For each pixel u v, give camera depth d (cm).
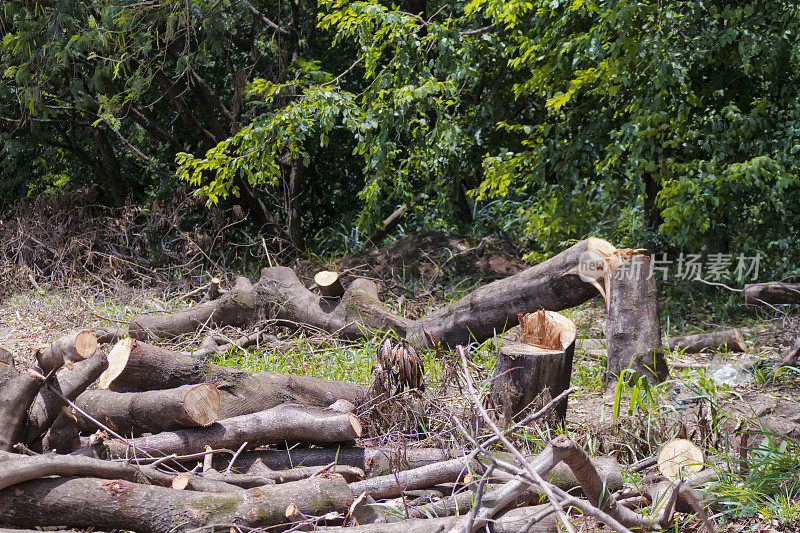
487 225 1394
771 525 396
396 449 443
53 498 339
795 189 942
